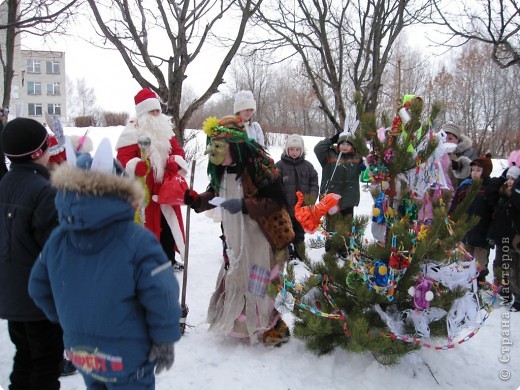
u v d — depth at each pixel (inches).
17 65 753.0
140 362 89.5
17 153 111.3
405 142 139.9
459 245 145.3
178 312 89.7
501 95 949.2
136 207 91.5
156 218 190.7
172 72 311.4
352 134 148.8
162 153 190.1
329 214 153.4
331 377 139.6
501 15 250.8
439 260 137.2
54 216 107.7
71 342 89.1
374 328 143.6
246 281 152.3
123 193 86.7
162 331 87.8
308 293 148.2
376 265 138.8
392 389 135.2
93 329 86.1
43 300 95.6
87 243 86.2
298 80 958.4
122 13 303.3
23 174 112.1
